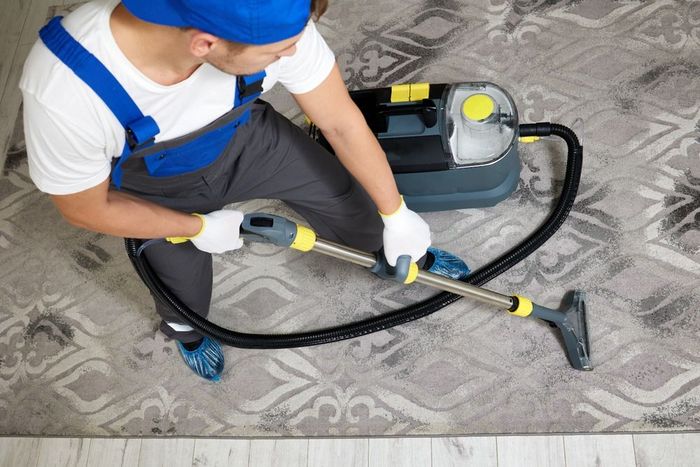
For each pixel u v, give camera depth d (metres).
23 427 1.92
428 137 1.67
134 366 1.94
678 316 1.77
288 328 1.93
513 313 1.68
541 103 2.05
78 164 0.98
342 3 2.28
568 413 1.73
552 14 2.15
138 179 1.31
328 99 1.11
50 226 2.12
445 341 1.84
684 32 2.06
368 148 1.19
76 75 0.89
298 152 1.43
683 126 1.95
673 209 1.87
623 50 2.07
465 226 1.95
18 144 2.25
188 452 1.83
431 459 1.73
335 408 1.82
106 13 0.90
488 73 2.11
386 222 1.35
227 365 1.91
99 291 2.03
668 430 1.67
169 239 1.33
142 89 0.96
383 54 2.20
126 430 1.88
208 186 1.39
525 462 1.70
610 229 1.88
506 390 1.77
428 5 2.23
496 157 1.68
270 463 1.79
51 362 1.98
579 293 1.81
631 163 1.94
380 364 1.84
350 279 1.95
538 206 1.94
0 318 2.05
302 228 1.31
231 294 1.98
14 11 2.47
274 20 0.76
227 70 0.87
